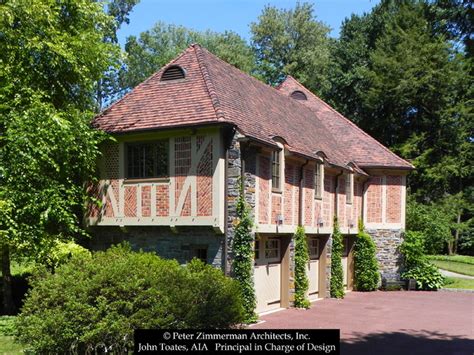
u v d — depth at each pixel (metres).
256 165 13.02
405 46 32.53
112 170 14.04
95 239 14.49
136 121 13.73
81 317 8.06
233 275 12.20
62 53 12.70
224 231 12.27
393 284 21.31
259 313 14.16
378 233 22.19
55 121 12.14
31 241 12.17
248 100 15.65
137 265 8.96
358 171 20.45
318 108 24.83
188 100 13.59
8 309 13.55
